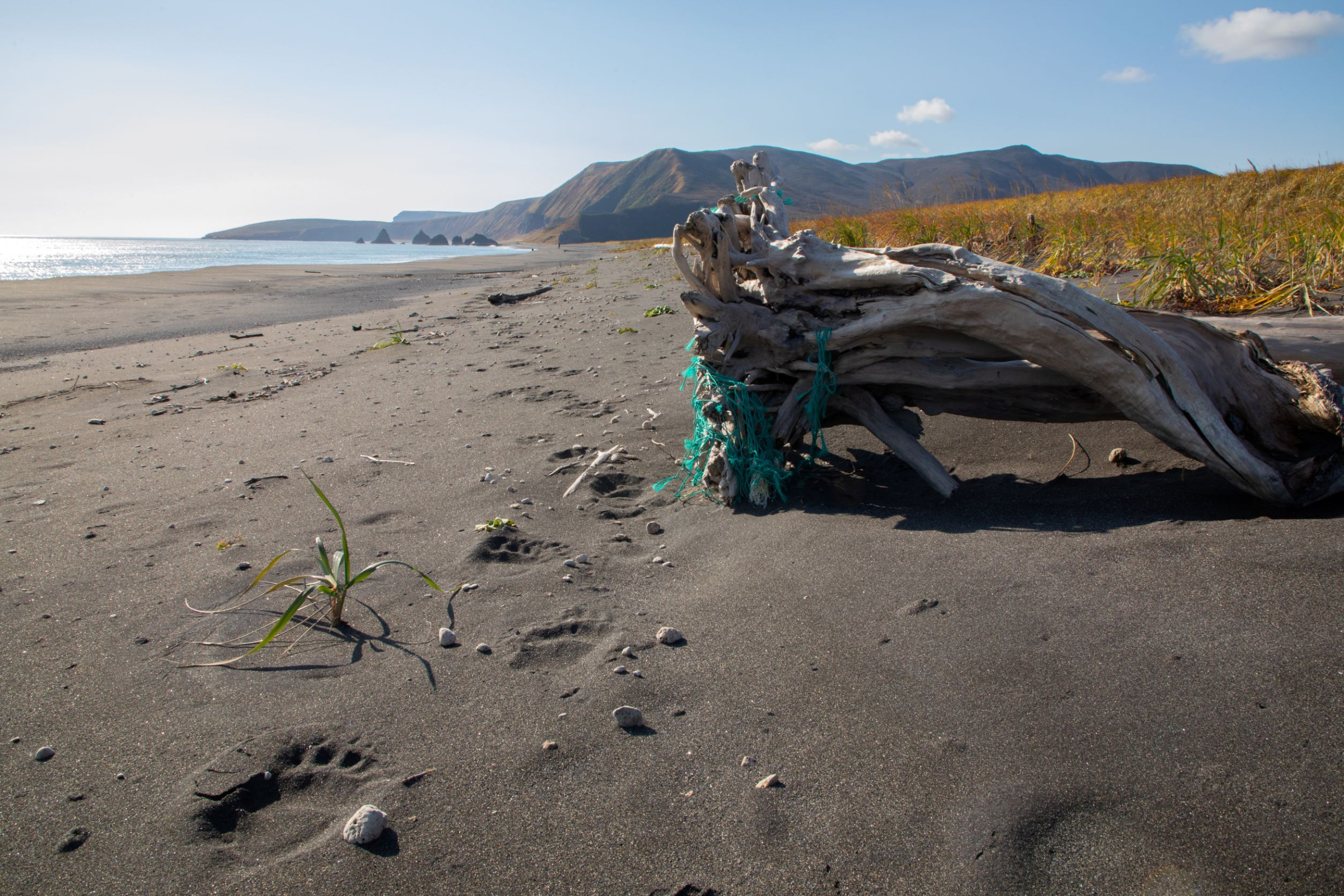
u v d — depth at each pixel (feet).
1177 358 9.04
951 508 10.42
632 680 6.74
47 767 5.84
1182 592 6.81
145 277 68.23
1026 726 5.55
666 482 12.21
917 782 5.18
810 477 12.41
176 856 4.92
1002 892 4.29
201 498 12.03
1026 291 9.33
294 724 6.27
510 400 17.81
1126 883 4.25
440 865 4.78
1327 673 5.49
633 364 20.95
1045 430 12.87
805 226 42.01
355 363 23.91
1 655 7.50
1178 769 4.94
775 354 11.78
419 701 6.55
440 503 11.50
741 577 8.70
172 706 6.59
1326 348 11.01
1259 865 4.23
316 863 4.83
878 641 6.98
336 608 7.99
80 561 9.74
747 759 5.62
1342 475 8.61
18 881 4.74
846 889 4.43
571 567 9.23
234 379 22.22
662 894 4.52
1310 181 34.35
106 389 21.29
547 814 5.19
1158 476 10.53
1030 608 7.09
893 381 11.22
